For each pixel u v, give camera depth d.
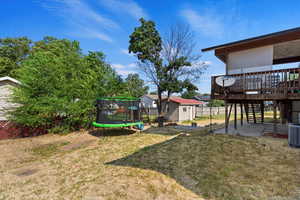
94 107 9.59
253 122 10.29
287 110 8.67
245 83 5.94
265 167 3.33
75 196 2.69
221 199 2.41
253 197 2.41
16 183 3.32
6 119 8.06
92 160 4.48
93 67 11.16
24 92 8.00
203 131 8.05
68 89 8.95
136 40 12.26
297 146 4.26
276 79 5.23
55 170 3.93
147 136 7.71
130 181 3.08
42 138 7.91
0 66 14.31
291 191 2.48
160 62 12.41
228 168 3.41
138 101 9.18
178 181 3.02
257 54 6.24
